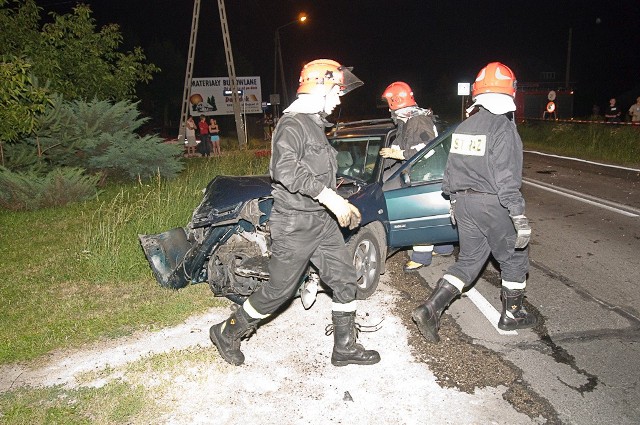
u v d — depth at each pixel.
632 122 19.61
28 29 13.98
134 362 4.33
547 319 5.00
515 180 4.00
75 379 4.14
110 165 12.68
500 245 4.30
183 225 7.37
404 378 4.08
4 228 8.69
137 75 16.77
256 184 5.34
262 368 4.25
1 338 4.77
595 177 13.00
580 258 6.69
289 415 3.67
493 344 4.56
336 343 4.20
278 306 3.99
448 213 5.75
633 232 7.78
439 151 6.05
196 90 34.19
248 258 4.82
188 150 23.94
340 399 3.84
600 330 4.75
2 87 10.17
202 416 3.66
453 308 5.32
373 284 5.61
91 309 5.34
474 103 4.25
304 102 3.66
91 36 15.34
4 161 11.62
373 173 5.89
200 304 5.36
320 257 3.97
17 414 3.64
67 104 12.98
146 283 5.93
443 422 3.56
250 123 38.41
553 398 3.78
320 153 3.62
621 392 3.83
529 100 32.56
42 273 6.36
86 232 7.79
